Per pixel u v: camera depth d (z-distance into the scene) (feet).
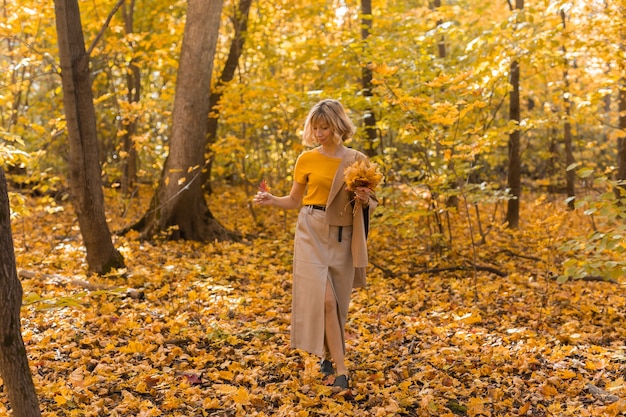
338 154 12.60
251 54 38.78
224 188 47.60
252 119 29.22
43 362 12.75
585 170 15.52
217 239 28.84
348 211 12.45
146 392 11.67
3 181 7.92
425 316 17.74
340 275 12.46
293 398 11.41
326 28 36.52
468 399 11.75
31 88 42.16
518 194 32.24
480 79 23.27
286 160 34.30
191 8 27.68
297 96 25.67
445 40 33.17
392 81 24.04
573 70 31.91
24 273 20.29
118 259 21.61
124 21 37.22
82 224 21.02
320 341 12.11
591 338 15.44
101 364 12.81
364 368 13.21
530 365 13.35
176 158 28.25
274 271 23.16
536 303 18.83
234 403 11.10
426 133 21.91
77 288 19.07
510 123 24.06
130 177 39.29
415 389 12.12
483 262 25.59
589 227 33.71
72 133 20.21
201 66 27.94
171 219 28.25
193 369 12.89
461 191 21.86
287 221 34.91
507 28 24.02
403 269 24.03
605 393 11.84
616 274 14.71
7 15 29.12
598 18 24.88
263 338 15.08
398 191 24.85
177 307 17.63
